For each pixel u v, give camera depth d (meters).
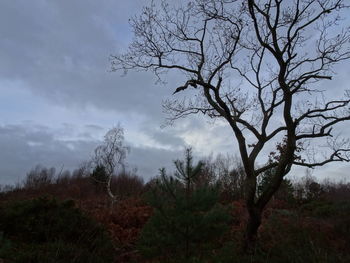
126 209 18.52
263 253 11.73
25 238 10.86
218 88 13.30
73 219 11.83
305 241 12.48
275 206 20.94
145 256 10.80
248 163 13.14
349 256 11.14
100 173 30.00
